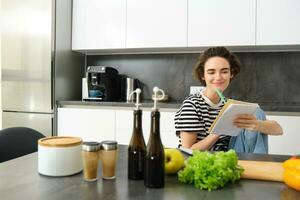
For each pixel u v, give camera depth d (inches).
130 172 35.1
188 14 106.0
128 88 119.9
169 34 108.0
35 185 33.0
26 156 46.1
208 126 58.6
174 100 121.7
